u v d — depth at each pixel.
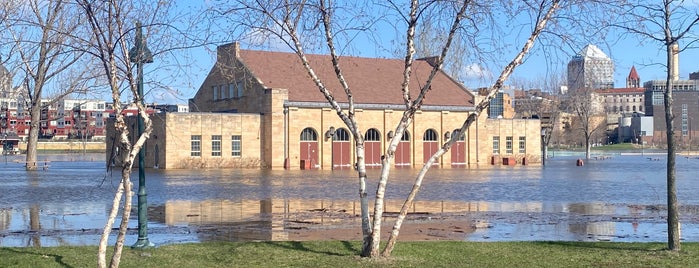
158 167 61.31
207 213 22.48
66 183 38.22
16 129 114.81
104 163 73.56
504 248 13.72
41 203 26.03
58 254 12.82
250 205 25.36
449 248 13.66
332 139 65.75
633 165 72.00
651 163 78.56
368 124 67.00
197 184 38.06
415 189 12.67
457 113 72.25
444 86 73.44
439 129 71.25
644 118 156.62
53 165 67.31
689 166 68.62
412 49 12.45
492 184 38.66
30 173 50.66
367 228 12.66
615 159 95.88
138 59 11.21
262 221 20.19
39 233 17.27
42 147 126.44
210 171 56.19
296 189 34.19
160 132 60.78
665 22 12.87
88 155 108.06
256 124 63.91
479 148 73.88
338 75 12.70
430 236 16.88
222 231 17.78
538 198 29.02
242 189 34.09
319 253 12.93
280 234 17.17
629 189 34.72
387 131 67.75
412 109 12.52
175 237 16.52
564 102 95.38
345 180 42.72
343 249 13.40
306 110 64.69
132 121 59.09
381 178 12.56
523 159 75.94
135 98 10.67
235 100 68.00
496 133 76.38
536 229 18.45
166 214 22.12
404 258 12.45
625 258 12.62
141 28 11.24
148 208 24.11
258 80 64.56
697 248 13.73
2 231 17.67
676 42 13.96
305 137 64.94
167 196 29.48
